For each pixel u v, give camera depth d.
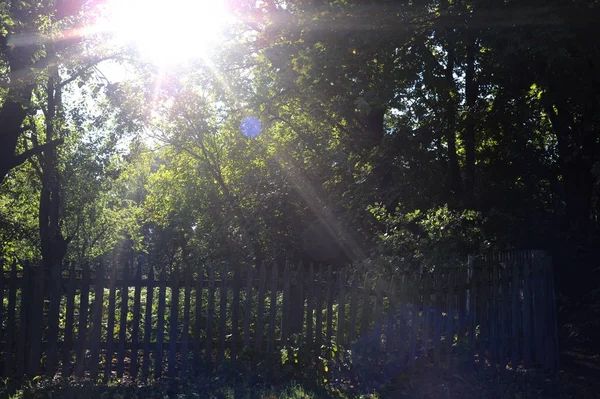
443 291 8.95
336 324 8.91
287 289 8.66
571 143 14.32
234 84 19.06
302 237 20.59
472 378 8.63
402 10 10.82
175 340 8.44
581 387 8.65
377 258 10.41
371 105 11.41
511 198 14.94
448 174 15.11
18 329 8.55
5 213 19.75
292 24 12.37
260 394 7.54
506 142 14.95
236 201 23.47
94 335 8.24
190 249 26.23
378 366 8.43
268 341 8.55
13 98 11.07
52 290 8.21
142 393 7.64
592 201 17.69
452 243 10.21
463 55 14.13
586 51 10.55
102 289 8.29
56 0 12.12
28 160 17.53
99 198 21.30
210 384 7.91
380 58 11.46
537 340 9.62
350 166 17.77
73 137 18.16
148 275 8.41
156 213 27.94
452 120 14.76
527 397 8.02
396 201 14.57
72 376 8.21
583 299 12.84
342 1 11.73
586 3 9.79
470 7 10.21
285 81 14.41
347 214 15.43
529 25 9.80
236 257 21.55
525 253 10.63
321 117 19.25
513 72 12.89
